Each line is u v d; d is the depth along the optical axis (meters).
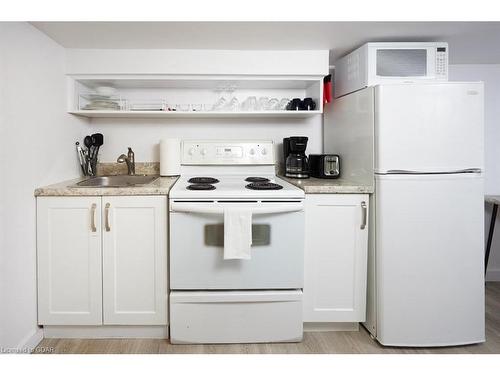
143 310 2.00
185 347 1.95
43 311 1.96
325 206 2.04
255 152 2.64
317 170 2.53
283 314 1.99
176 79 2.34
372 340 2.05
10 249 1.70
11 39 1.68
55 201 1.93
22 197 1.80
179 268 1.93
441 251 1.94
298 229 1.96
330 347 1.97
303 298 2.07
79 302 1.97
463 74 2.88
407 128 1.90
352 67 2.34
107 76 2.31
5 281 1.66
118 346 1.96
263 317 1.98
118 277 1.98
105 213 1.93
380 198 1.93
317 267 2.06
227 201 1.92
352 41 2.18
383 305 1.95
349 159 2.33
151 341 2.02
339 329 2.16
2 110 1.61
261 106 2.52
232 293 1.96
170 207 1.91
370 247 2.06
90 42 2.15
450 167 1.91
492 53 2.53
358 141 2.18
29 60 1.84
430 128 1.90
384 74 2.13
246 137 2.76
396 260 1.94
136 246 1.97
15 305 1.75
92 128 2.68
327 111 2.74
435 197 1.92
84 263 1.96
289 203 1.93
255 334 1.99
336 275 2.07
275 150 2.78
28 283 1.87
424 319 1.96
